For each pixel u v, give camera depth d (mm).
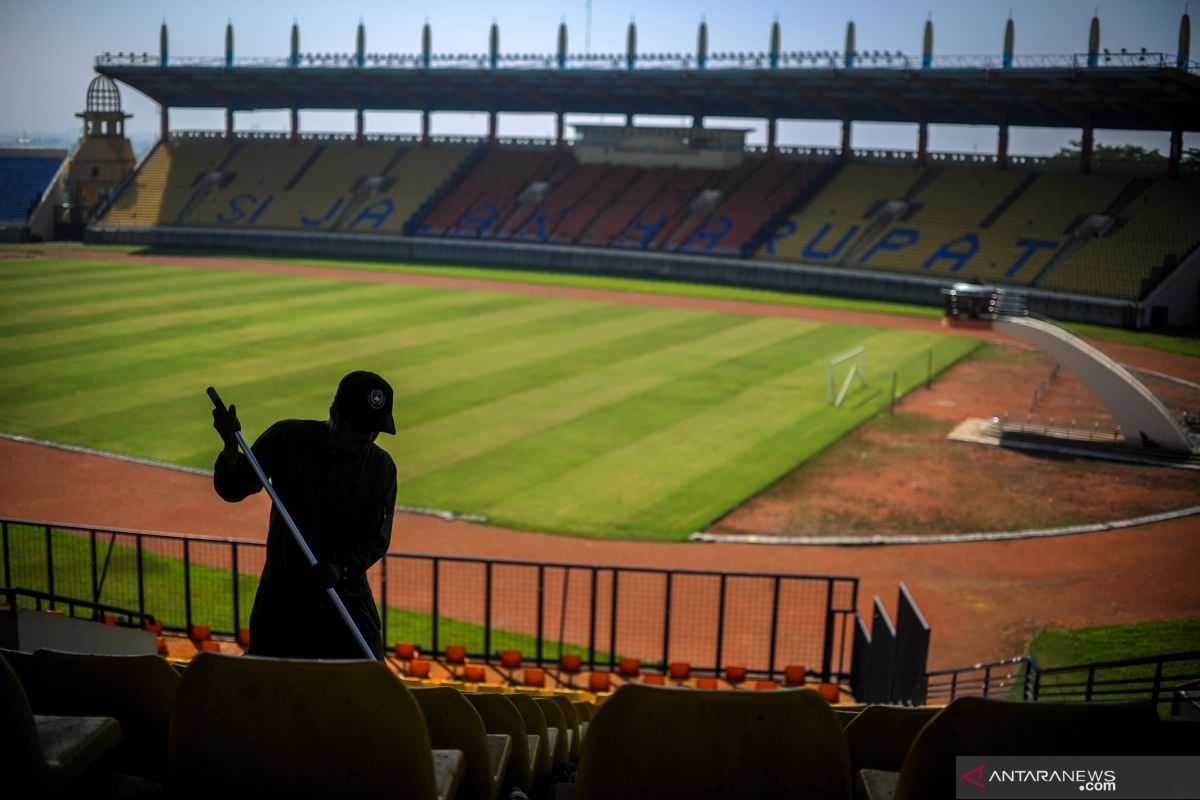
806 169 89062
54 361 48719
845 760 4168
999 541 30359
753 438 39094
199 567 26328
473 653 21906
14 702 3854
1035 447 39562
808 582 26906
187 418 39938
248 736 3947
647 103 93812
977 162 82875
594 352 53062
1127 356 57344
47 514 30281
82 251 93250
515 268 86938
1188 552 29734
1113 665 14383
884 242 78688
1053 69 66438
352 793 3980
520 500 31891
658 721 4105
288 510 5309
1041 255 72375
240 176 104625
